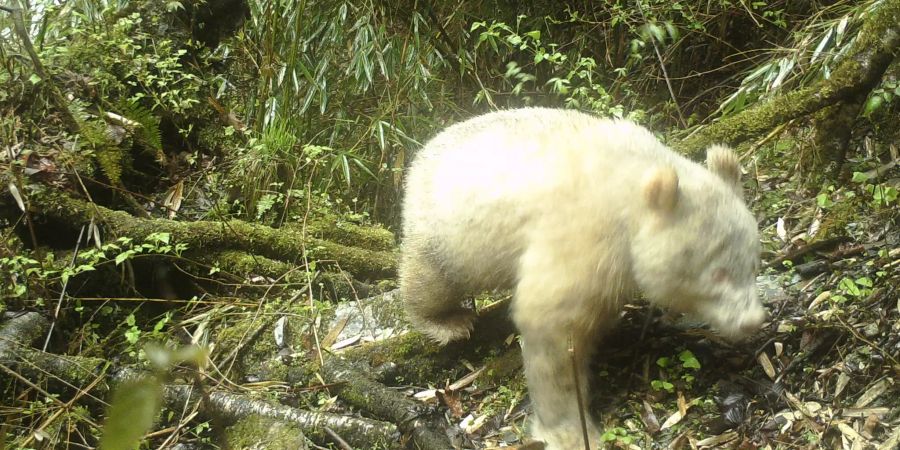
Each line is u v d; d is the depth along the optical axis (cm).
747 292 288
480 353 346
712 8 479
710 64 492
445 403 329
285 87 440
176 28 487
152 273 391
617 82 470
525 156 304
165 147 462
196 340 361
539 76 486
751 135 384
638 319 338
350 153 434
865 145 396
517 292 300
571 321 292
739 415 301
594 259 289
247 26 496
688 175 296
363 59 441
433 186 323
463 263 319
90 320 368
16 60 420
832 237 352
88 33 462
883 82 393
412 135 464
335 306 370
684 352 315
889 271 324
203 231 394
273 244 402
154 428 327
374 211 458
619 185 292
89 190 405
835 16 441
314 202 432
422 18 457
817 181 387
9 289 362
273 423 318
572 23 484
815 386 303
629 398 316
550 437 299
